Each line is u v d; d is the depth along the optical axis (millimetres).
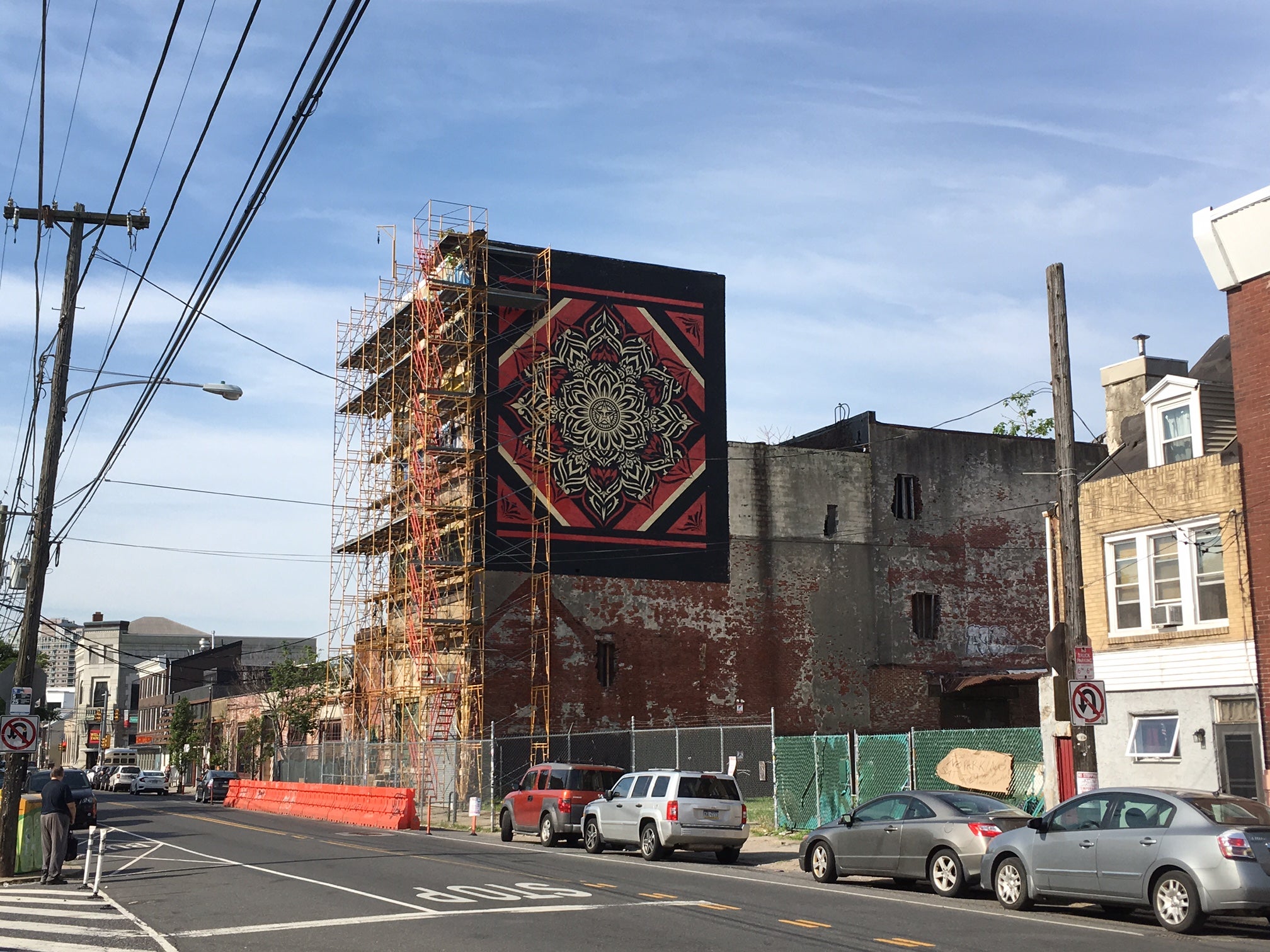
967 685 46500
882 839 18516
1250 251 21875
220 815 39750
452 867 20609
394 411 46031
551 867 20875
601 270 46062
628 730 43000
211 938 13086
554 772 27500
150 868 20719
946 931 13680
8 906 16000
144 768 96188
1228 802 14461
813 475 48062
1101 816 15211
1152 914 15766
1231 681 22234
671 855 23672
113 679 124125
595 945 12422
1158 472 24172
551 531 43594
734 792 23234
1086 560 25719
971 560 49844
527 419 43969
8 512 30828
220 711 79562
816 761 29719
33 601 21047
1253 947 12719
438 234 44438
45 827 18922
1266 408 21750
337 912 14984
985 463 51062
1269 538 21562
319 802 39375
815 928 13703
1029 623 50250
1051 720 26500
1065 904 16703
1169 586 23922
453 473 43375
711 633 45125
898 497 49469
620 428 45250
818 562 47344
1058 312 18875
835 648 46906
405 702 44188
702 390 46969
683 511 45625
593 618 43500
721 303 48031
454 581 43031
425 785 39344
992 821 17375
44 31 15297
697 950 12141
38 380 25469
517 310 44500
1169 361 32844
